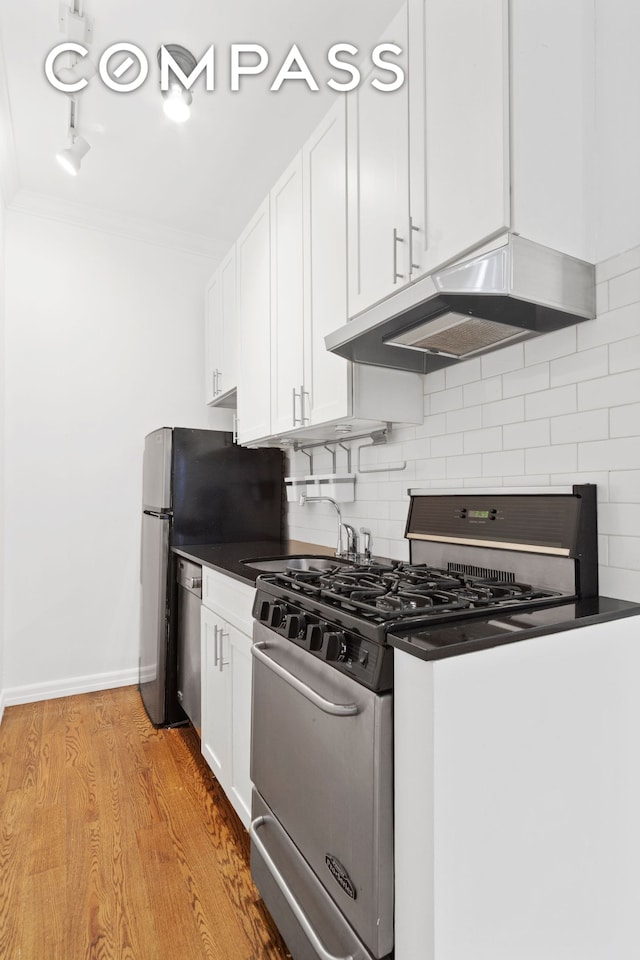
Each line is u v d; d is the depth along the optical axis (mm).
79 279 2959
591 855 1039
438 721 837
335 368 1719
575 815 1015
